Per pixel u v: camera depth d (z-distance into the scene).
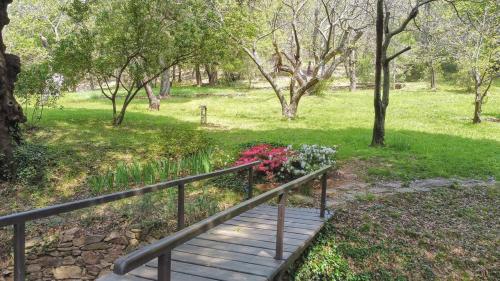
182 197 6.00
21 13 33.34
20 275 3.90
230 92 40.03
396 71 47.44
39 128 15.64
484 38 19.59
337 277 6.26
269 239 5.89
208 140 12.41
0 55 10.53
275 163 9.71
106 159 11.46
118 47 16.73
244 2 22.33
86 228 7.00
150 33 16.66
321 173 6.80
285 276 5.88
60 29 34.94
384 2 14.38
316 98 33.06
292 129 18.48
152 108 25.81
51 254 6.42
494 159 12.75
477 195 9.42
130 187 9.12
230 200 8.64
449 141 16.00
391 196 9.04
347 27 22.77
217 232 6.20
